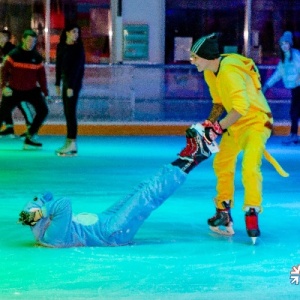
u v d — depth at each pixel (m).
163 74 25.62
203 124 10.70
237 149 11.45
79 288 8.95
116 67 25.38
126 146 22.39
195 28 28.50
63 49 20.22
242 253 10.56
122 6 27.95
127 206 10.86
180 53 28.42
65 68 19.95
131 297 8.65
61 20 28.12
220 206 11.65
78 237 10.70
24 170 17.75
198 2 28.47
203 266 9.90
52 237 10.60
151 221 12.45
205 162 19.38
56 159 19.61
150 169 18.03
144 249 10.67
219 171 11.59
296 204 14.05
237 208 13.69
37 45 28.00
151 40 28.12
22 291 8.84
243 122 11.02
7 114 21.20
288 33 22.81
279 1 28.84
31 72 21.02
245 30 28.78
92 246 10.74
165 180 10.80
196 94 25.77
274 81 23.05
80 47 19.97
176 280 9.30
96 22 28.12
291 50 22.78
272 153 21.23
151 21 28.08
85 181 16.28
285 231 11.89
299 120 25.69
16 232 11.59
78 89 20.19
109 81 25.41
